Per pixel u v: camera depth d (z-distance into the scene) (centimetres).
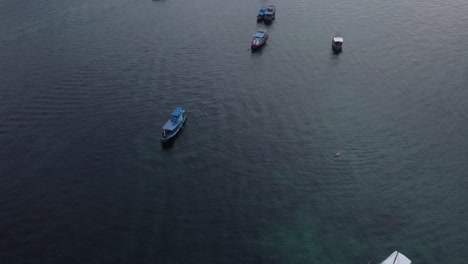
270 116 10544
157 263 6819
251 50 13762
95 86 11556
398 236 7338
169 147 9431
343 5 17488
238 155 9231
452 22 15575
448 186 8369
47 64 12581
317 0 18112
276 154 9275
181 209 7856
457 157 9125
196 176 8644
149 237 7275
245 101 11125
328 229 7500
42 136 9644
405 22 15688
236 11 16950
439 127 10081
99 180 8488
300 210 7881
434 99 11138
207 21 15925
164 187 8356
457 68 12512
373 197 8150
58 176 8550
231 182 8512
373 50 13725
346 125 10219
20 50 13362
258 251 7088
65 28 15012
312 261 6931
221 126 10156
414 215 7738
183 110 10219
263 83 11962
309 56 13450
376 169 8844
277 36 14838
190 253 7006
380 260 6906
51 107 10644
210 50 13725
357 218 7706
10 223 7488
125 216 7681
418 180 8538
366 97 11319
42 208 7806
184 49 13712
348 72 12531
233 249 7106
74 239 7206
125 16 16200
